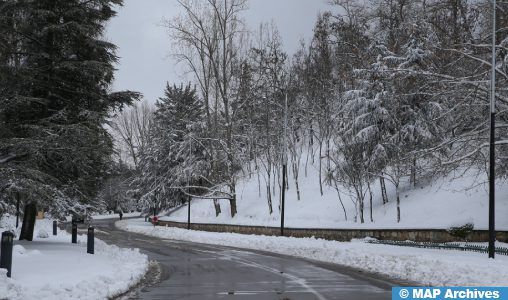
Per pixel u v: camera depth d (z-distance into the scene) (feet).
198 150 183.62
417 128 96.48
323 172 147.43
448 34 81.97
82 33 62.69
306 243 87.81
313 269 57.00
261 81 158.61
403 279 48.01
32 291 31.63
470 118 79.10
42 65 63.82
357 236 96.73
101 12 67.82
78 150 57.11
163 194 198.80
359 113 106.63
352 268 58.34
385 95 101.45
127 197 312.09
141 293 38.17
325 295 37.40
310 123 155.74
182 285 42.98
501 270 44.19
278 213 137.08
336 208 122.93
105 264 49.34
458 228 79.30
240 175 180.24
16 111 60.85
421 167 85.46
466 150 79.15
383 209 108.68
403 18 105.19
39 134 56.29
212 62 144.36
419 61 95.09
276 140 153.28
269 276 49.98
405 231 87.81
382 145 101.35
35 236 96.68
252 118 165.07
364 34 125.18
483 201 91.15
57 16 62.85
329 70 147.64
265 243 95.35
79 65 62.54
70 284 34.78
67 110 63.36
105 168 68.28
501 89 72.54
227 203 169.37
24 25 60.44
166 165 199.62
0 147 53.11
